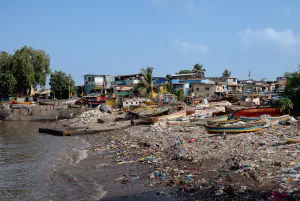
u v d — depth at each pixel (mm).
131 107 63938
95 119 57656
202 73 110188
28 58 78938
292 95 42719
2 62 77312
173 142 28203
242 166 17641
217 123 31703
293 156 18438
